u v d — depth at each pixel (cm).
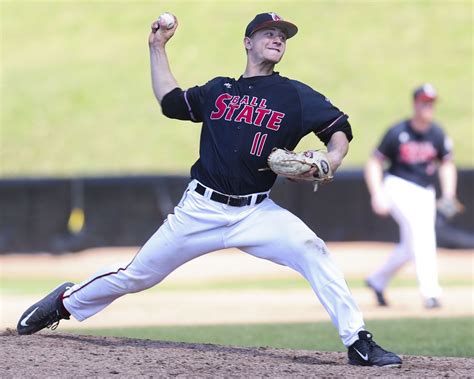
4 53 11156
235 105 1923
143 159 8725
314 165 1828
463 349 2570
